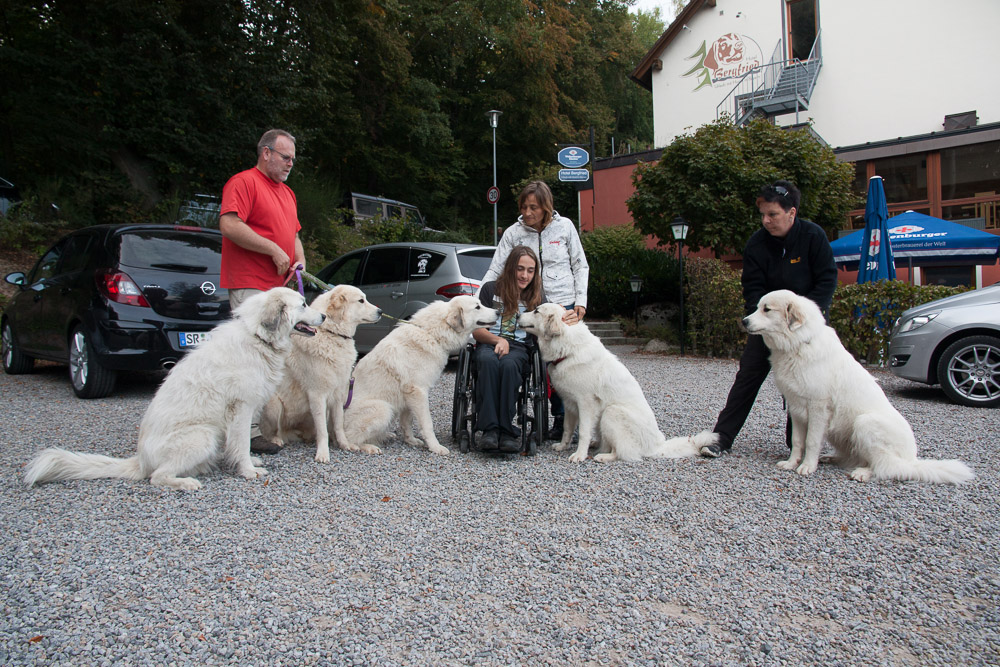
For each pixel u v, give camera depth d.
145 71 12.45
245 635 2.07
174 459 3.54
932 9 17.02
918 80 17.31
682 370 8.99
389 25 21.62
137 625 2.12
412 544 2.82
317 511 3.21
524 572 2.56
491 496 3.48
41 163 13.45
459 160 28.08
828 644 2.08
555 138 30.45
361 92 23.16
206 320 6.29
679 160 12.34
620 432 4.28
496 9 26.16
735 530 3.02
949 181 15.99
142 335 5.95
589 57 32.31
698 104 20.92
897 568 2.63
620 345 12.45
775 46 19.50
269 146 4.17
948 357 6.36
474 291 7.77
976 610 2.30
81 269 6.34
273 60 14.23
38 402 6.08
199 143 13.27
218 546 2.77
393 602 2.30
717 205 11.80
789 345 3.95
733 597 2.38
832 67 18.44
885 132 17.83
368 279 8.76
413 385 4.48
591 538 2.91
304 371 4.20
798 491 3.61
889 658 2.00
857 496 3.51
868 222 9.58
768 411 6.16
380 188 26.84
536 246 4.93
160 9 12.38
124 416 5.46
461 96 29.20
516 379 4.24
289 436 4.71
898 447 3.83
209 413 3.63
